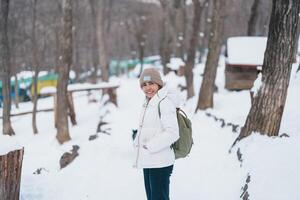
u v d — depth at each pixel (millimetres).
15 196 4316
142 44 37656
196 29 13227
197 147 6973
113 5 34562
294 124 6059
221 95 12477
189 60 13375
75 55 30391
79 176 6320
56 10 18312
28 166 8031
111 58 55688
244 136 5945
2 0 11062
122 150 7387
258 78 6195
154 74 3658
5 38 11344
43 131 13086
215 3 10266
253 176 4457
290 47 5504
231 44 15016
